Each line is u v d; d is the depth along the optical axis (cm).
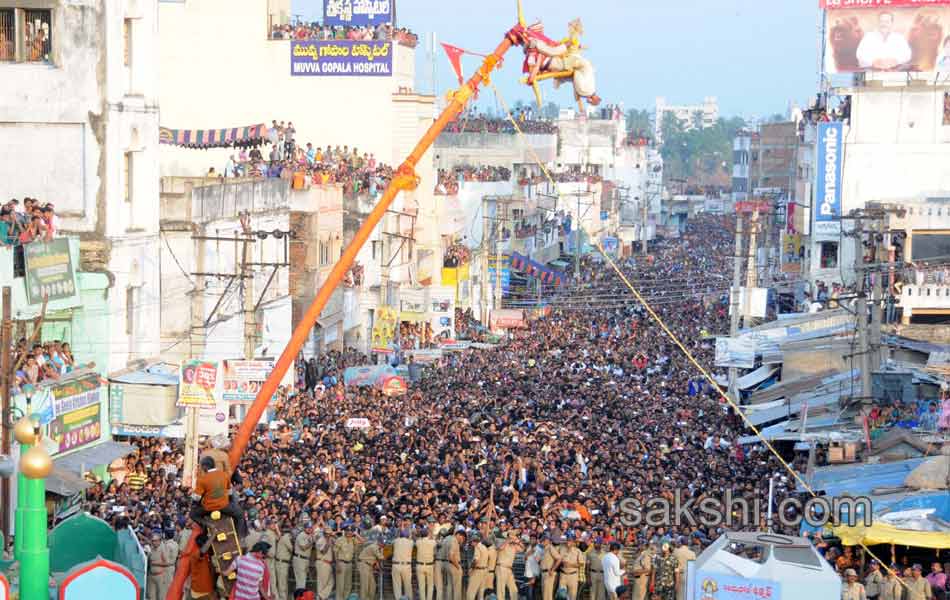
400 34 8975
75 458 4075
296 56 8731
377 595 3356
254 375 4538
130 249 4825
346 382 6125
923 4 8619
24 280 4122
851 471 4284
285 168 6831
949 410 4666
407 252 8575
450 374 6869
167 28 8712
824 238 8875
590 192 13600
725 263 14888
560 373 6981
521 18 1741
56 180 4756
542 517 3669
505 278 10669
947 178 8756
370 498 3856
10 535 3200
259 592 1689
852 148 8838
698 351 8056
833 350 6294
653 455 4822
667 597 3219
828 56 8769
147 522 3453
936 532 3403
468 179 10638
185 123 8756
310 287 6762
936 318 6650
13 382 3641
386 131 8781
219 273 5450
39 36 4769
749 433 5547
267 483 3969
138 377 4472
